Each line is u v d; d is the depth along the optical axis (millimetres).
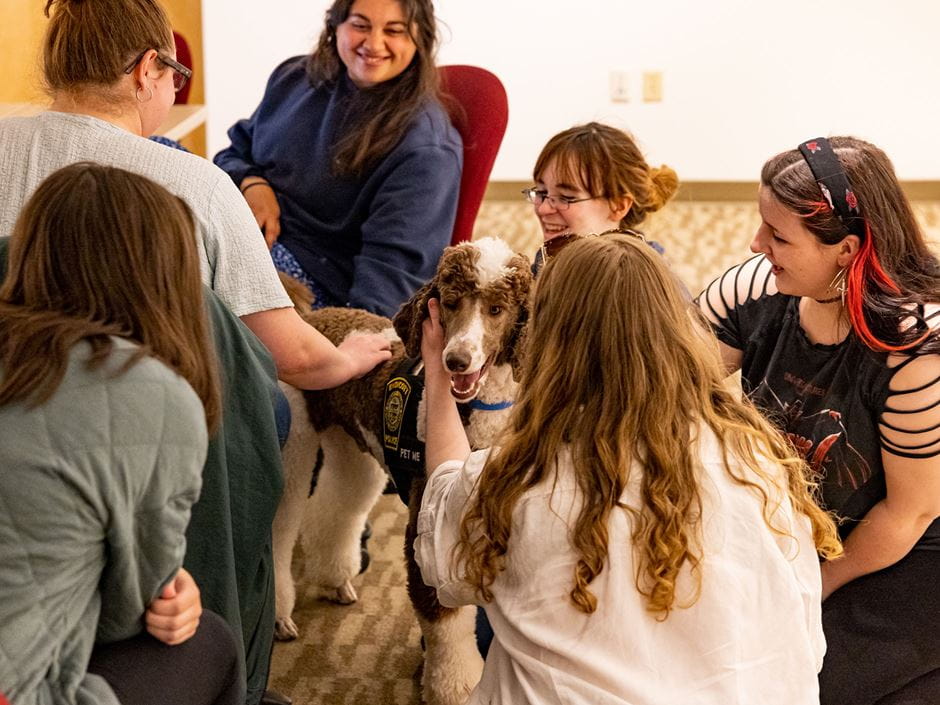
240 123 3039
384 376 1985
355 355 1961
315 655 2275
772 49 5371
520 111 5512
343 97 2738
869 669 1742
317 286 2791
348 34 2650
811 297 1700
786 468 1390
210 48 5289
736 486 1314
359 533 2434
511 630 1351
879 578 1738
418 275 2656
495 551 1335
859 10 5289
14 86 3660
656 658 1275
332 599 2469
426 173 2654
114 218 1211
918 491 1633
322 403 2137
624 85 5441
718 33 5352
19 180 1658
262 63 5309
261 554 1658
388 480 2451
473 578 1366
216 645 1406
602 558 1264
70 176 1232
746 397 1597
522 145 5574
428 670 2004
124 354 1177
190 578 1357
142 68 1695
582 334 1329
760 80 5422
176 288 1247
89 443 1131
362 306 2570
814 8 5297
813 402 1728
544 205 2178
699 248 4992
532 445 1333
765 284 1851
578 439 1312
